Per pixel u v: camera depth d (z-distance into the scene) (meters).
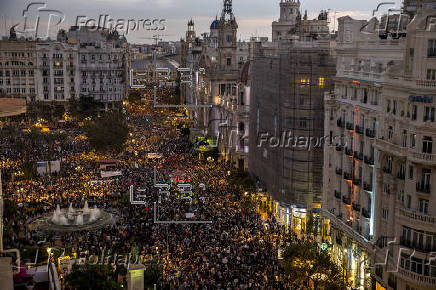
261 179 99.44
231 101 137.12
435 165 45.69
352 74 63.72
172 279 55.25
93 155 124.81
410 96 47.56
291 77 80.12
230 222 74.81
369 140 57.91
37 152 125.06
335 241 67.12
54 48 199.62
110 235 69.69
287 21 166.88
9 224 71.56
